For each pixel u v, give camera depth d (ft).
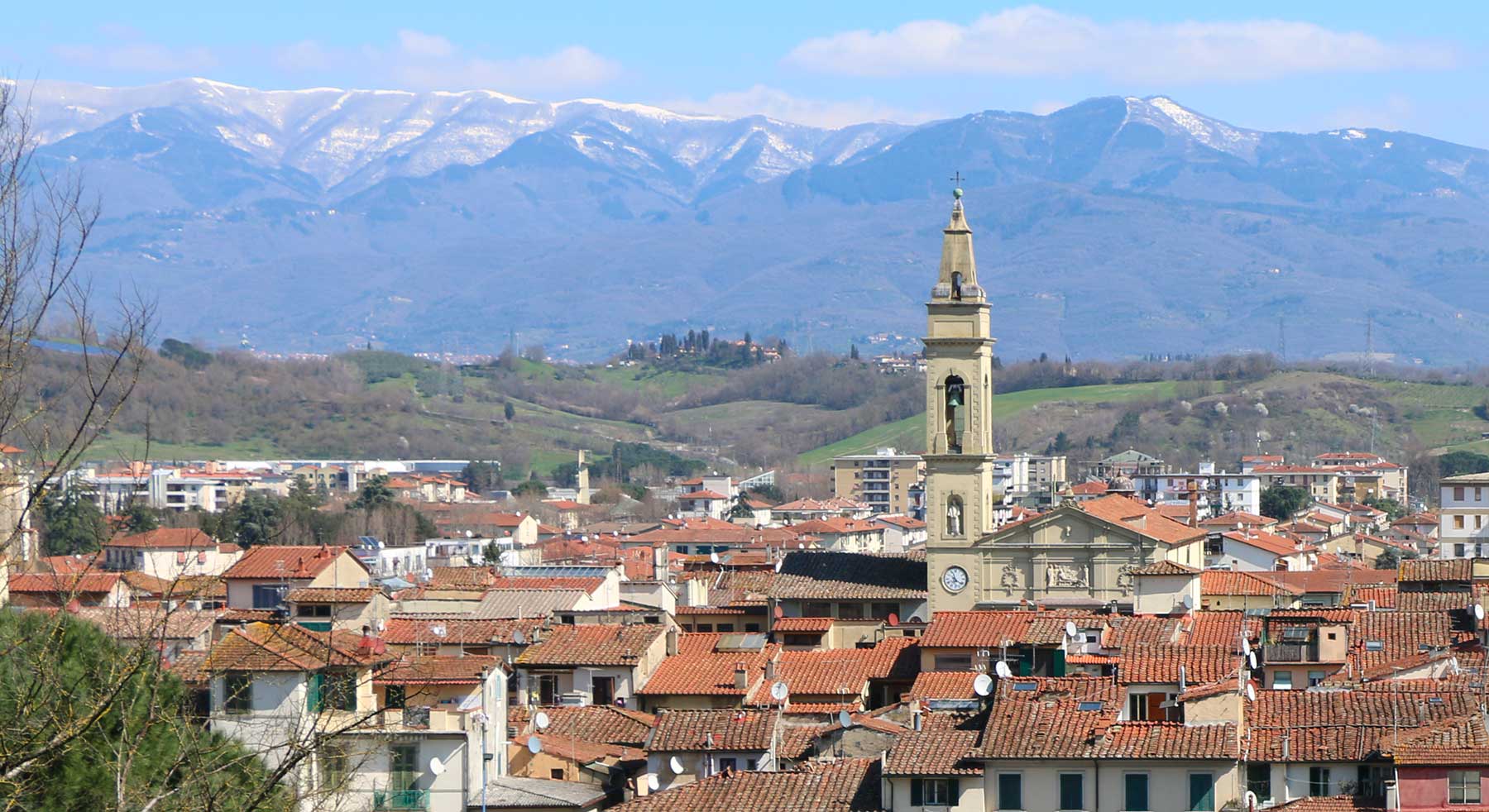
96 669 277.23
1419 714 440.86
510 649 625.00
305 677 422.00
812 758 489.67
